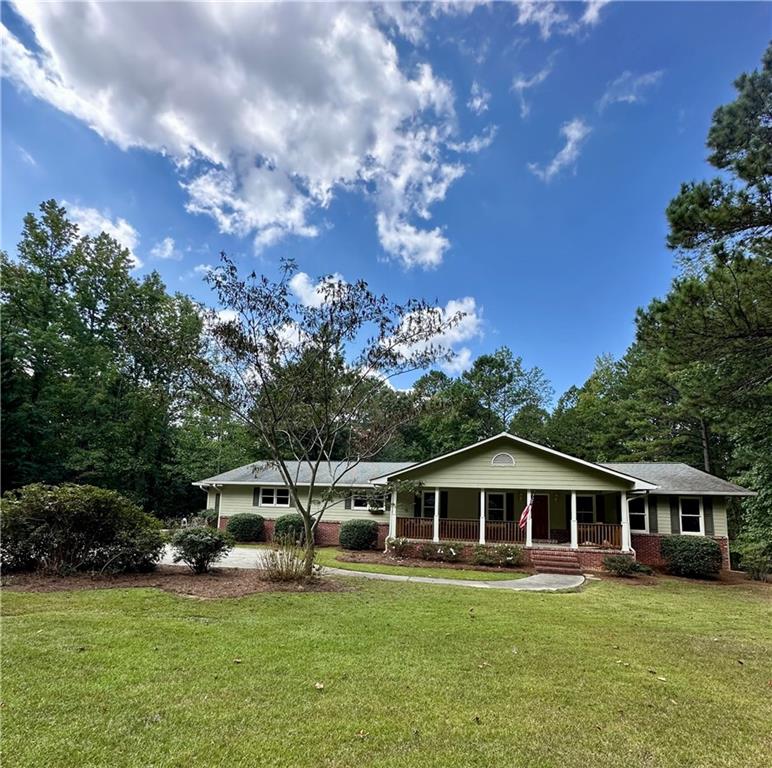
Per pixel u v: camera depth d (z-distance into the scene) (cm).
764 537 1557
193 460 2948
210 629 610
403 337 1030
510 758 330
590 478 1639
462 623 711
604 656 574
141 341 1009
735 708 428
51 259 2538
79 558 971
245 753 322
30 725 347
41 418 2342
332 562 1471
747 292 923
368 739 348
